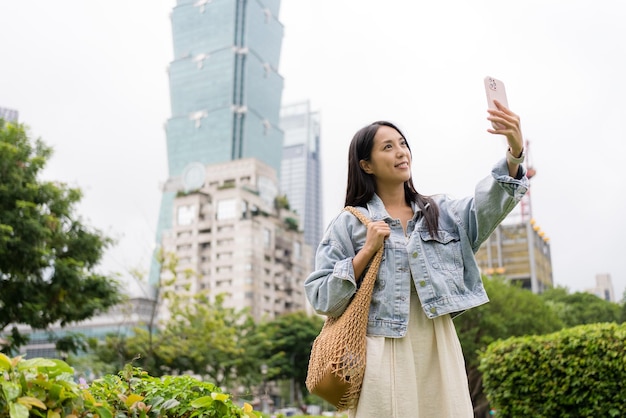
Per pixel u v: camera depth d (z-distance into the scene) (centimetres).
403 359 193
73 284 1370
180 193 9400
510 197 193
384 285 199
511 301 2961
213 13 12588
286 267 9469
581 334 551
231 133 11731
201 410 206
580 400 534
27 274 1321
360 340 189
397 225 210
